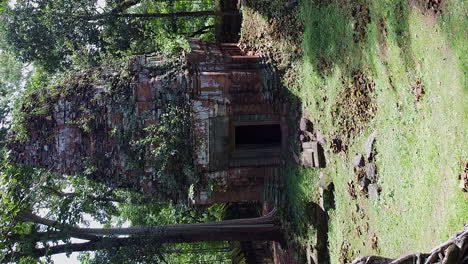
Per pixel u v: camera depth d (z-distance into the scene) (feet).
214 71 37.32
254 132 43.88
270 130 43.96
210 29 73.41
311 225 34.94
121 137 37.58
